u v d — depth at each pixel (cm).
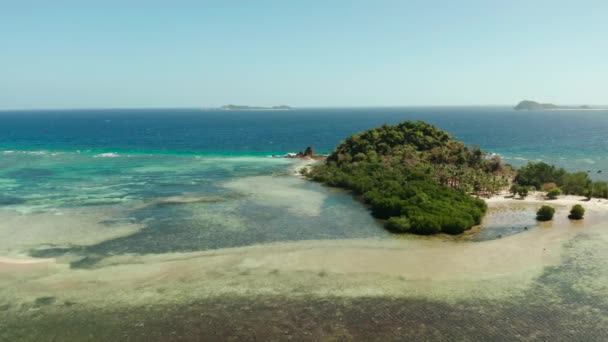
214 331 2839
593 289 3384
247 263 3903
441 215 4959
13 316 3011
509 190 7106
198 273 3688
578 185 6956
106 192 6944
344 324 2916
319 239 4591
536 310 3080
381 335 2794
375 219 5406
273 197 6650
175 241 4512
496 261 3941
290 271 3728
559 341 2714
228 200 6419
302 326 2894
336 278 3588
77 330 2853
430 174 7525
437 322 2936
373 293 3331
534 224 5122
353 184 7175
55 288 3409
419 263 3897
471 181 7031
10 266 3834
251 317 3000
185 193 6900
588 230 4856
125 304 3170
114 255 4103
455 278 3581
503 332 2816
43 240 4534
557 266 3825
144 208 5888
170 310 3089
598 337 2752
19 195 6681
